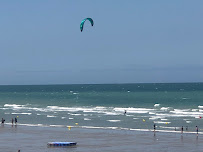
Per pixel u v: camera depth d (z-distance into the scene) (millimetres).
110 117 106250
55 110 131875
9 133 77125
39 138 70562
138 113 118188
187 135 73250
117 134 75000
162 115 110188
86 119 101688
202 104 155125
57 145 62812
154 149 60094
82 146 62625
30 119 103500
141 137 71312
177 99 189125
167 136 72250
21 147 62031
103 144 64438
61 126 87625
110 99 196875
